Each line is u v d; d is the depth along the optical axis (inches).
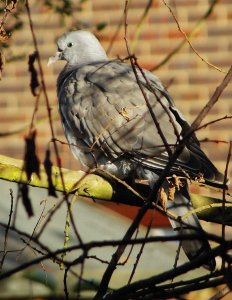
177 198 367.2
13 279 449.4
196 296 418.3
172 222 360.8
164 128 424.5
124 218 571.8
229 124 705.0
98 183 374.0
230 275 250.2
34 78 255.8
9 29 459.8
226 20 719.1
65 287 272.4
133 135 424.2
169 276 252.2
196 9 719.7
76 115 459.5
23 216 522.9
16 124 735.1
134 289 256.1
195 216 361.4
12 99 737.0
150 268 488.7
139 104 437.7
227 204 360.8
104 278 274.5
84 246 235.1
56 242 498.6
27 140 254.1
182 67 717.9
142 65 721.0
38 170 253.9
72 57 510.6
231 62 717.9
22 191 250.2
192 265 248.8
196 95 716.0
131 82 453.1
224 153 694.5
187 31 719.1
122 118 435.5
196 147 396.2
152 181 406.3
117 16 721.6
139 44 721.6
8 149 731.4
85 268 467.8
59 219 534.3
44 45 721.0
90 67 482.9
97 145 440.5
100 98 454.9
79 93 465.7
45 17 716.0
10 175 362.6
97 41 515.2
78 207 564.4
